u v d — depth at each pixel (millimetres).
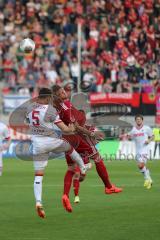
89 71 65562
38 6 75000
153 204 28766
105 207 27875
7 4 75438
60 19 73438
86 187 36344
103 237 21094
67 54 68875
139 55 67688
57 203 29453
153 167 50062
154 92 61062
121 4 74750
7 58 68562
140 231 22109
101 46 69250
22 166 51000
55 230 22469
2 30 72562
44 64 67875
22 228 22906
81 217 25188
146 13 74188
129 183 38812
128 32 71125
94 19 73375
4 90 63000
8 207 28188
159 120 59562
